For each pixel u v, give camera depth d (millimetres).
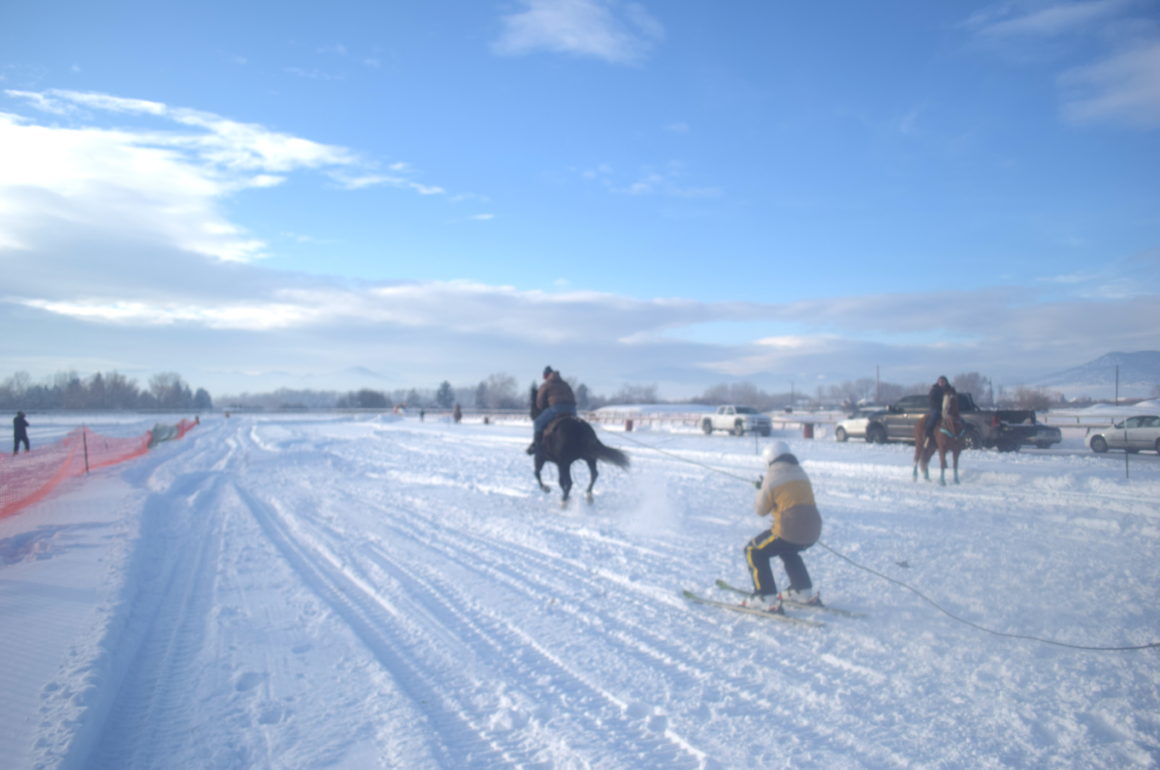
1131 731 4055
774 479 6207
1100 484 12367
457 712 4754
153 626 6758
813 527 6055
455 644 5992
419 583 7922
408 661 5691
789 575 6309
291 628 6570
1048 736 4043
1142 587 6527
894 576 7176
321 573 8680
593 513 11703
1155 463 16188
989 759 3832
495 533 10586
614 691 4922
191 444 37031
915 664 5074
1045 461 16641
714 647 5637
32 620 6340
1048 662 4988
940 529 9375
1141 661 4941
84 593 7242
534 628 6273
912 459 17625
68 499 14312
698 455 20797
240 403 174250
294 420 75438
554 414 12812
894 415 24453
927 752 3928
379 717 4684
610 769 3914
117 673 5398
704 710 4574
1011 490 12594
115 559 8797
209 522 12742
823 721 4340
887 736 4121
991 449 21000
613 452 12312
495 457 22891
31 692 4762
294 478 19672
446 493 15094
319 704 4934
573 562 8492
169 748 4359
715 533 9664
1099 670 4828
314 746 4320
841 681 4879
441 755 4148
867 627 5828
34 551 9398
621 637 5953
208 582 8344
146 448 30734
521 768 3986
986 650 5238
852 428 26859
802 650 5465
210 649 6066
